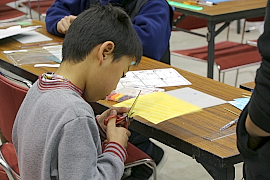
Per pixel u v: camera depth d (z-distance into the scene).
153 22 1.98
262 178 0.82
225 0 2.88
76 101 0.89
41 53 1.88
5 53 1.88
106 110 1.21
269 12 0.73
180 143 1.08
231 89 1.45
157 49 1.98
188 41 4.70
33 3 4.05
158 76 1.59
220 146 1.03
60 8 2.34
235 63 2.65
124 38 0.97
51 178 0.90
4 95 1.26
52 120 0.88
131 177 2.04
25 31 2.20
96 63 0.95
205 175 2.15
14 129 1.06
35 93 0.97
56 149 0.87
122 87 1.46
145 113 1.21
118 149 1.00
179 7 2.71
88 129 0.87
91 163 0.87
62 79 0.94
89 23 0.95
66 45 0.97
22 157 0.96
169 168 2.22
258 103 0.73
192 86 1.48
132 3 2.08
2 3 3.66
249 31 5.02
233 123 1.16
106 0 2.09
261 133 0.77
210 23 2.51
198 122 1.17
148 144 2.19
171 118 1.20
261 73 0.73
